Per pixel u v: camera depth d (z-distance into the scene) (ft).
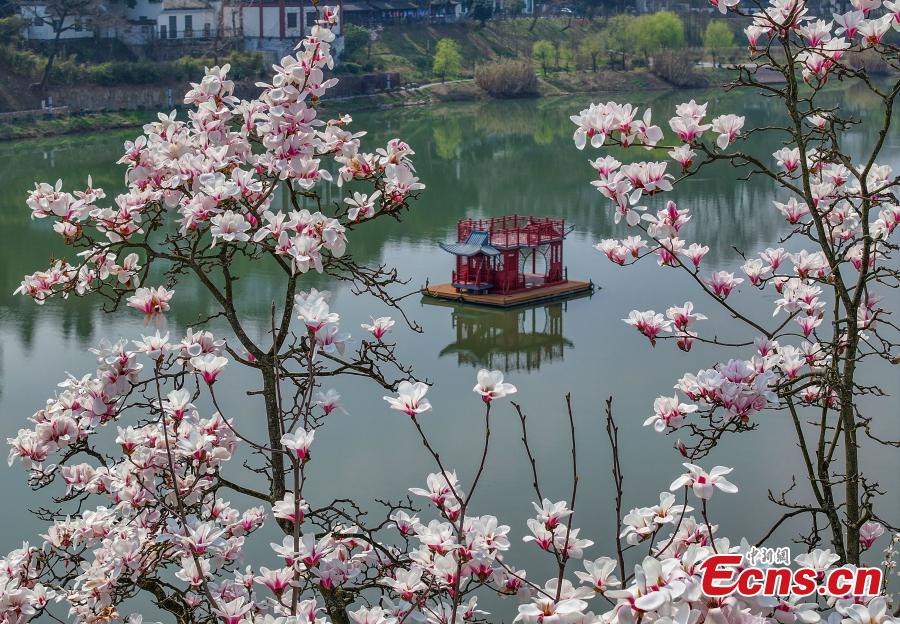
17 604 18.26
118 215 22.15
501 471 64.59
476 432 71.97
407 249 137.39
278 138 21.63
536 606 12.81
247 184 21.43
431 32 360.69
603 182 18.08
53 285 22.30
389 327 21.38
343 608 18.60
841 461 60.70
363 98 298.15
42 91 239.30
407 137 235.61
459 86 322.55
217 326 96.02
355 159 22.80
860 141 161.17
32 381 82.33
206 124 22.17
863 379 71.97
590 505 59.06
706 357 86.43
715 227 134.00
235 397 72.33
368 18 352.28
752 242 125.39
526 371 89.10
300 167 21.76
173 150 21.76
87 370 85.25
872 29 18.75
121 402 20.48
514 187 176.65
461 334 103.24
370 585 18.90
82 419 19.90
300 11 274.77
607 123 18.06
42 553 19.98
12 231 139.64
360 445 68.74
